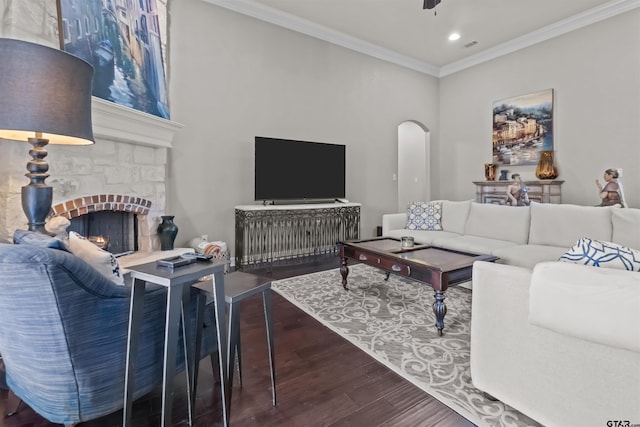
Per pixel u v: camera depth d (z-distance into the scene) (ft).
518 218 11.53
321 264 14.08
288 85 15.43
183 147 12.75
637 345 3.32
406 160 23.97
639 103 13.52
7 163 6.53
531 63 16.88
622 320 3.40
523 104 17.21
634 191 13.75
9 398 4.83
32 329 3.65
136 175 10.14
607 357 3.75
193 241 12.47
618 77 14.03
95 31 8.23
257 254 14.26
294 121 15.69
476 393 5.33
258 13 14.28
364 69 18.10
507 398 4.80
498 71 18.34
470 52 18.86
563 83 15.74
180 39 12.50
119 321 4.13
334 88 16.99
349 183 17.90
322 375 5.90
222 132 13.67
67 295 3.58
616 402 3.70
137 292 4.13
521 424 4.59
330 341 7.18
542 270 4.11
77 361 3.82
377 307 9.11
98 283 3.77
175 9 12.33
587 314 3.63
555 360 4.20
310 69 16.11
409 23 15.56
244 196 14.37
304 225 15.61
